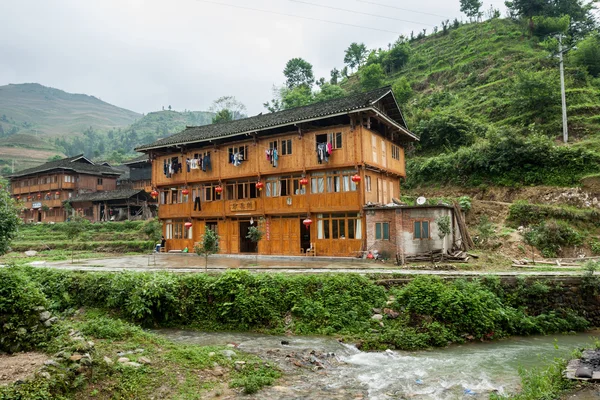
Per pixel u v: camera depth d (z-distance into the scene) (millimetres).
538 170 30109
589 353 9648
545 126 36000
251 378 8898
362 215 22703
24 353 8914
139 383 8250
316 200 24078
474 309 13203
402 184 37750
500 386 8938
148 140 172000
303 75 88125
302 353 10945
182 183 30203
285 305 14117
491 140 33688
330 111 22359
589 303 14461
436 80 60812
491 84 48781
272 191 26062
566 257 21734
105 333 10883
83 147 169375
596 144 30406
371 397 8320
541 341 12875
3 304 9641
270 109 77375
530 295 14555
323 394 8430
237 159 26500
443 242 20781
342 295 14352
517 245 22578
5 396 6430
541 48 53875
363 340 12336
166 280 14852
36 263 24125
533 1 60188
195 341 12266
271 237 26109
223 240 28547
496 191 31141
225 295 14406
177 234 31469
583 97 37625
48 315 10078
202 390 8336
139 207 51438
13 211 13070
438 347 12203
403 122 28109
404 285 15047
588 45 43719
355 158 22625
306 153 24266
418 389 8789
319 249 24156
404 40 85438
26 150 136500
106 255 31078
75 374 7664
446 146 40125
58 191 56906
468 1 81125
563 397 7309
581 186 27266
